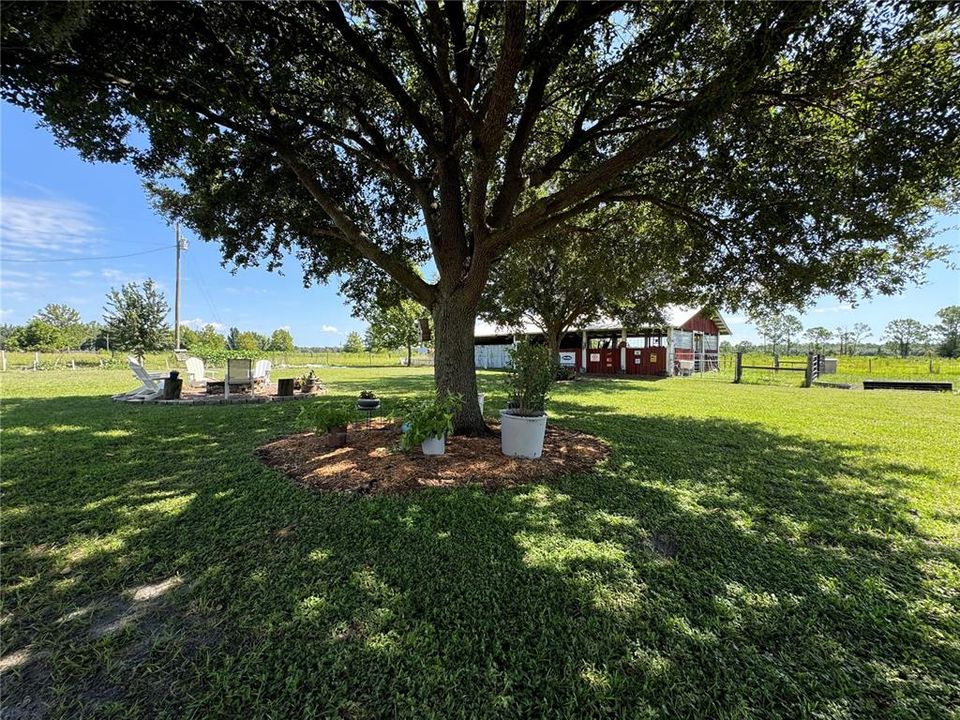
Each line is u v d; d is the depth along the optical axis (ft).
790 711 5.22
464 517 10.48
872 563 8.68
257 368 46.09
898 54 11.21
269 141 16.39
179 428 21.26
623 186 18.16
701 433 21.18
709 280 20.85
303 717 5.02
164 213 23.94
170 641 6.25
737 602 7.30
